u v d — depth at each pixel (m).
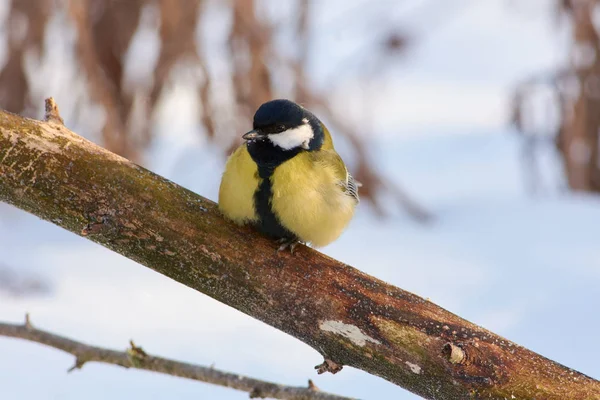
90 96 12.38
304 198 6.30
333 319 5.95
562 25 14.73
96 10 13.10
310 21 14.27
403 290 5.99
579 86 14.42
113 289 10.76
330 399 6.36
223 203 6.21
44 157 6.00
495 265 11.77
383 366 5.93
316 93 13.87
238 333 9.84
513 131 17.56
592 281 11.09
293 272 6.07
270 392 6.58
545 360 5.78
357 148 14.02
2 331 7.16
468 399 5.77
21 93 12.51
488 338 5.80
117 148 12.52
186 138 15.27
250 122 12.85
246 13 12.79
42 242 12.17
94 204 6.06
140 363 6.91
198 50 12.70
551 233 12.94
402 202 14.12
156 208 6.11
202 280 6.17
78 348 7.06
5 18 12.48
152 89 12.91
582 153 14.57
